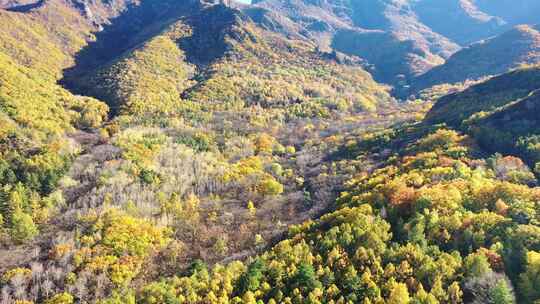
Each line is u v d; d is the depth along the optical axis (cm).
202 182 11112
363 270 5781
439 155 9781
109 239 7919
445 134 11038
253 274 6078
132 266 7419
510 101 12350
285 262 6338
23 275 7056
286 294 5784
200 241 8425
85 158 11700
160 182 10675
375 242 6103
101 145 12725
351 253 6172
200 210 9706
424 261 5553
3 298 6606
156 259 7812
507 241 5612
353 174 11025
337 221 7106
